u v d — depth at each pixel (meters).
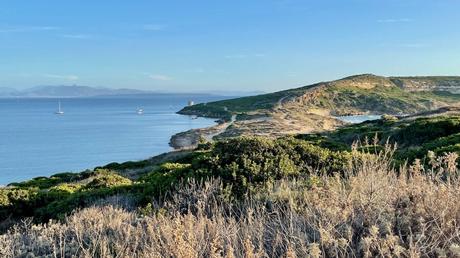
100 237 4.57
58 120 162.88
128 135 104.56
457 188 3.73
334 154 8.31
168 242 3.83
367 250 2.94
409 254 2.88
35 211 12.20
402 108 154.50
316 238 3.45
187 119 156.25
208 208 5.91
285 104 150.25
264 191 6.49
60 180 26.27
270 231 3.88
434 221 3.22
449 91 199.38
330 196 4.10
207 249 3.65
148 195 8.67
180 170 8.64
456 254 2.79
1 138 99.75
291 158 7.95
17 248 5.20
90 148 82.38
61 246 4.72
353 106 157.88
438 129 23.78
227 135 83.00
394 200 3.73
